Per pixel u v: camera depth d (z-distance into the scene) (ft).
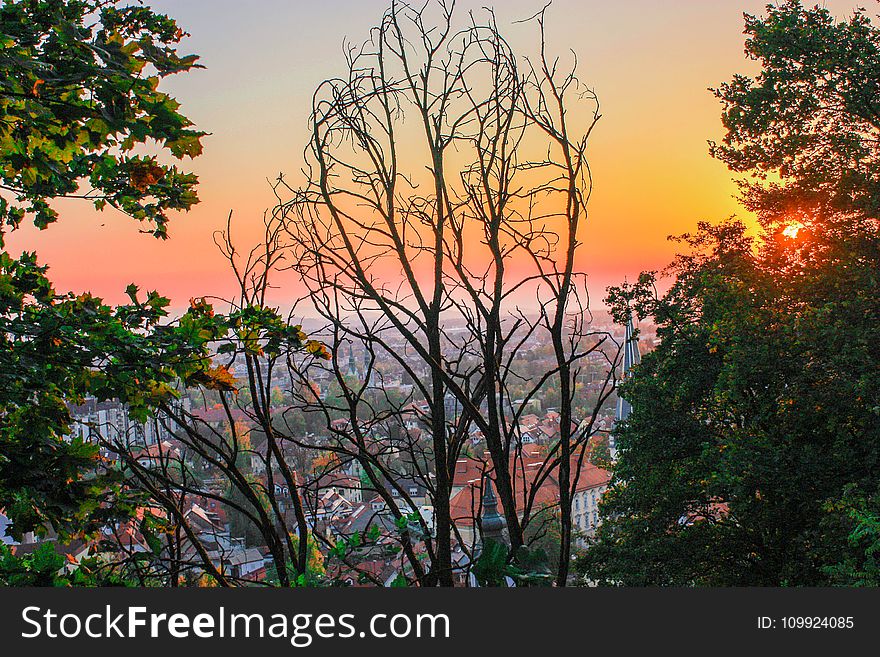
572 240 9.48
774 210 52.54
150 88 9.81
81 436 11.83
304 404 11.94
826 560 38.42
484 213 9.60
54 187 13.23
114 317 12.17
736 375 43.57
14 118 9.87
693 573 49.83
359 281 9.58
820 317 41.86
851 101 48.11
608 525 53.62
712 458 46.09
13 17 9.82
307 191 10.19
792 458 41.68
